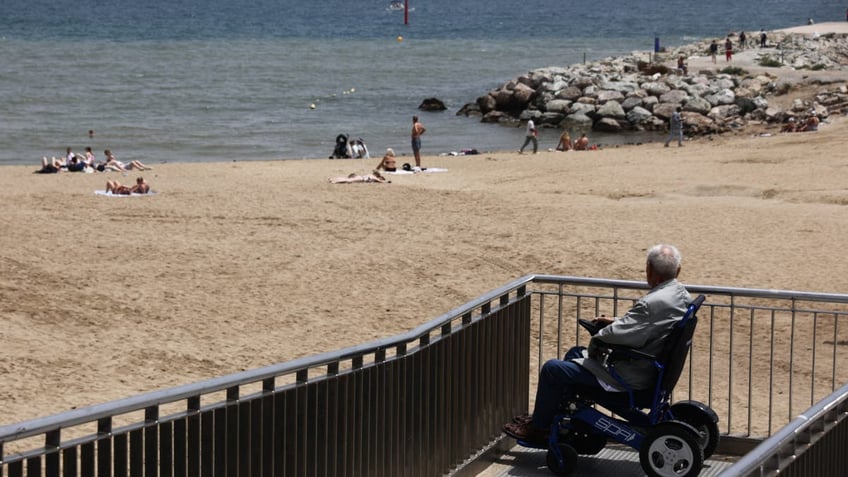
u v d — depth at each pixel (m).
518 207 24.67
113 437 5.16
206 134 53.72
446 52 109.69
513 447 8.49
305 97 71.94
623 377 7.46
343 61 98.88
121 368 11.74
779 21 160.62
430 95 73.75
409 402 7.20
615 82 63.47
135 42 119.75
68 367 11.63
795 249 19.28
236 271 17.44
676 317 7.39
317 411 6.39
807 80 62.69
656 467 7.34
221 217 22.91
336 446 6.56
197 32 140.38
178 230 21.16
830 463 5.51
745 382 11.98
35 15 176.75
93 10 196.00
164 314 14.54
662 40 123.62
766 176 29.58
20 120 57.62
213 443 5.70
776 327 14.29
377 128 57.66
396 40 127.75
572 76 66.62
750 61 74.88
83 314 14.30
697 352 13.29
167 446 5.44
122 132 53.69
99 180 30.73
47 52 103.88
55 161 34.34
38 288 15.63
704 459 7.65
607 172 31.95
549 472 7.89
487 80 83.25
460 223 22.33
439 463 7.52
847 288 16.33
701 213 23.38
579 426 7.71
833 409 5.52
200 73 86.19
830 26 99.19
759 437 8.43
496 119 61.75
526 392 8.69
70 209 23.78
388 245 19.84
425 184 30.11
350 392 6.66
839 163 32.06
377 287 16.61
